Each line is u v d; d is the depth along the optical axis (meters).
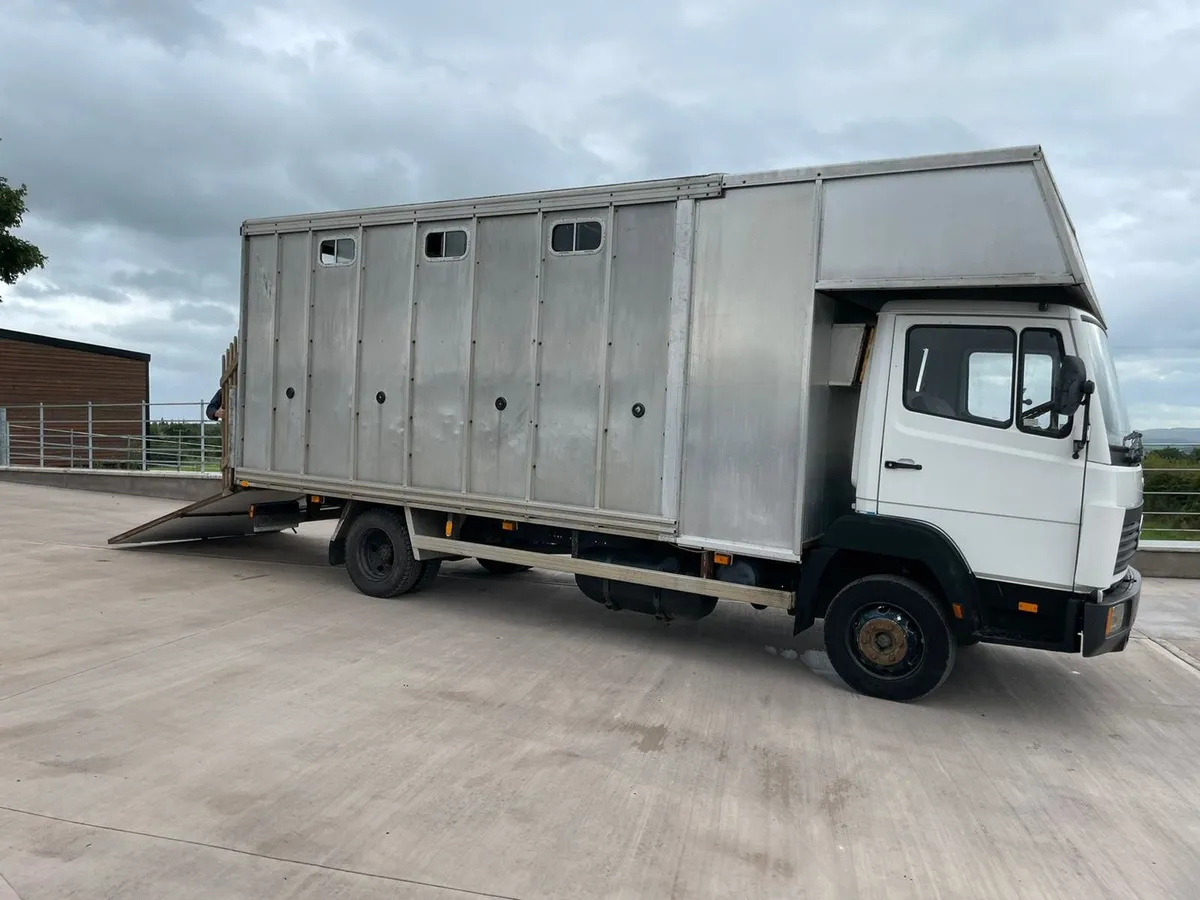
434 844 3.35
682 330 5.81
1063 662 6.45
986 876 3.32
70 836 3.29
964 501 5.09
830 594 5.70
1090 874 3.37
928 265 5.02
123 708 4.68
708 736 4.65
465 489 6.85
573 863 3.26
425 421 7.06
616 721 4.80
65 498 15.13
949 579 5.07
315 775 3.92
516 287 6.54
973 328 5.13
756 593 5.69
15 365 21.22
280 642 6.10
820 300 5.47
